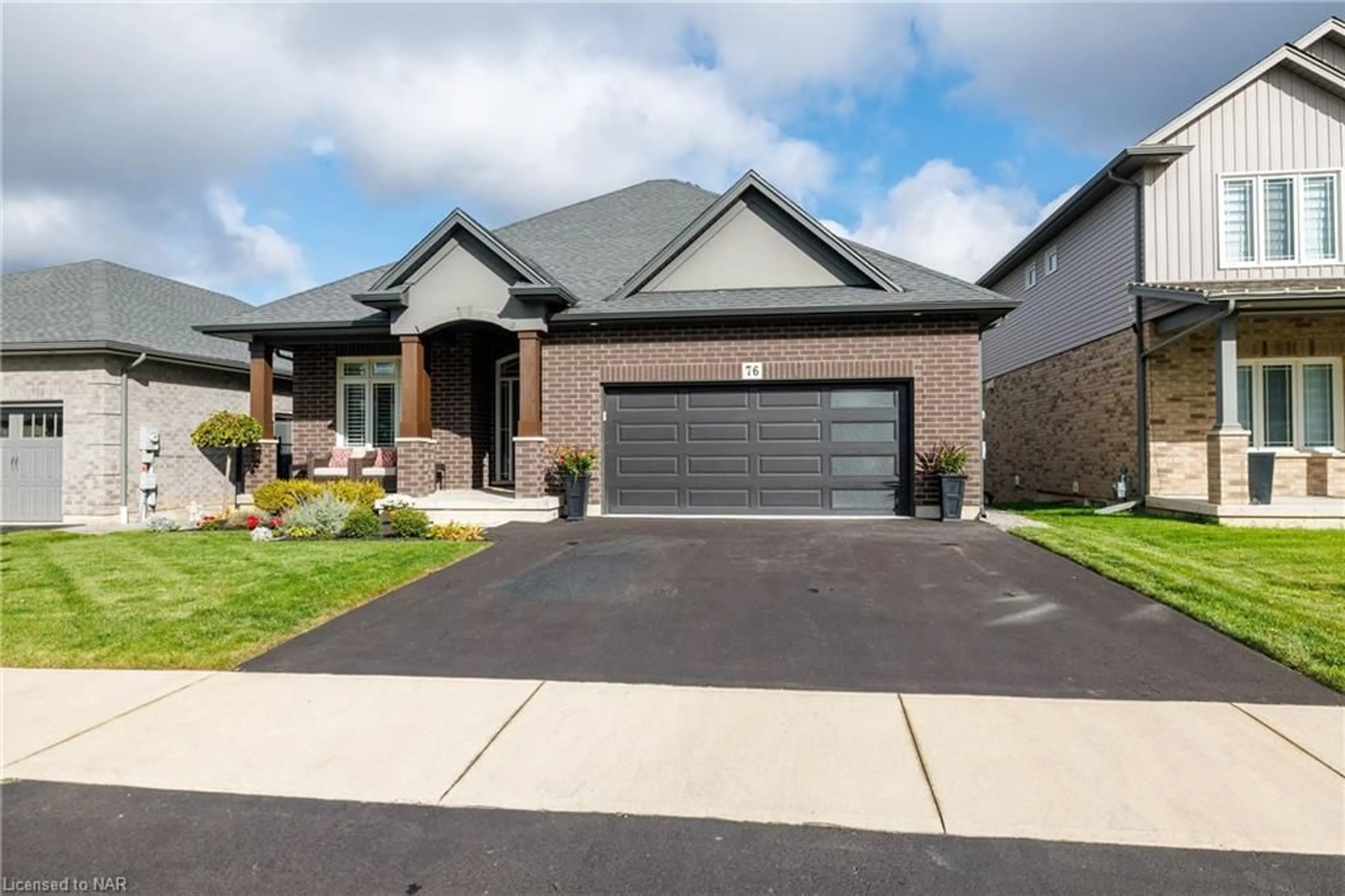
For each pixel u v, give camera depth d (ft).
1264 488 38.19
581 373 41.81
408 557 28.89
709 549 30.48
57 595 23.85
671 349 41.14
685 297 42.52
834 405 40.29
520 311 41.22
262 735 13.85
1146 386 44.34
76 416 50.98
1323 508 36.47
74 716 14.74
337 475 47.06
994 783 11.68
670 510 41.24
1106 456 49.42
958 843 10.13
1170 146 43.39
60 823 10.97
